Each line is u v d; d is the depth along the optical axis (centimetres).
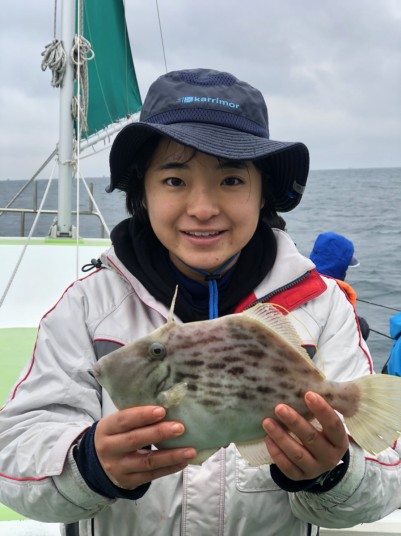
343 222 3131
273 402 139
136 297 193
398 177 10775
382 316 1164
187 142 163
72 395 173
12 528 251
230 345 139
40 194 4206
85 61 675
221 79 186
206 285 193
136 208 203
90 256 684
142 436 131
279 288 189
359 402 141
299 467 140
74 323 186
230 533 175
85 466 150
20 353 465
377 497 165
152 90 189
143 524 175
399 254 1977
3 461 168
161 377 136
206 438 138
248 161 171
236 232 176
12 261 658
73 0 671
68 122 699
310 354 180
